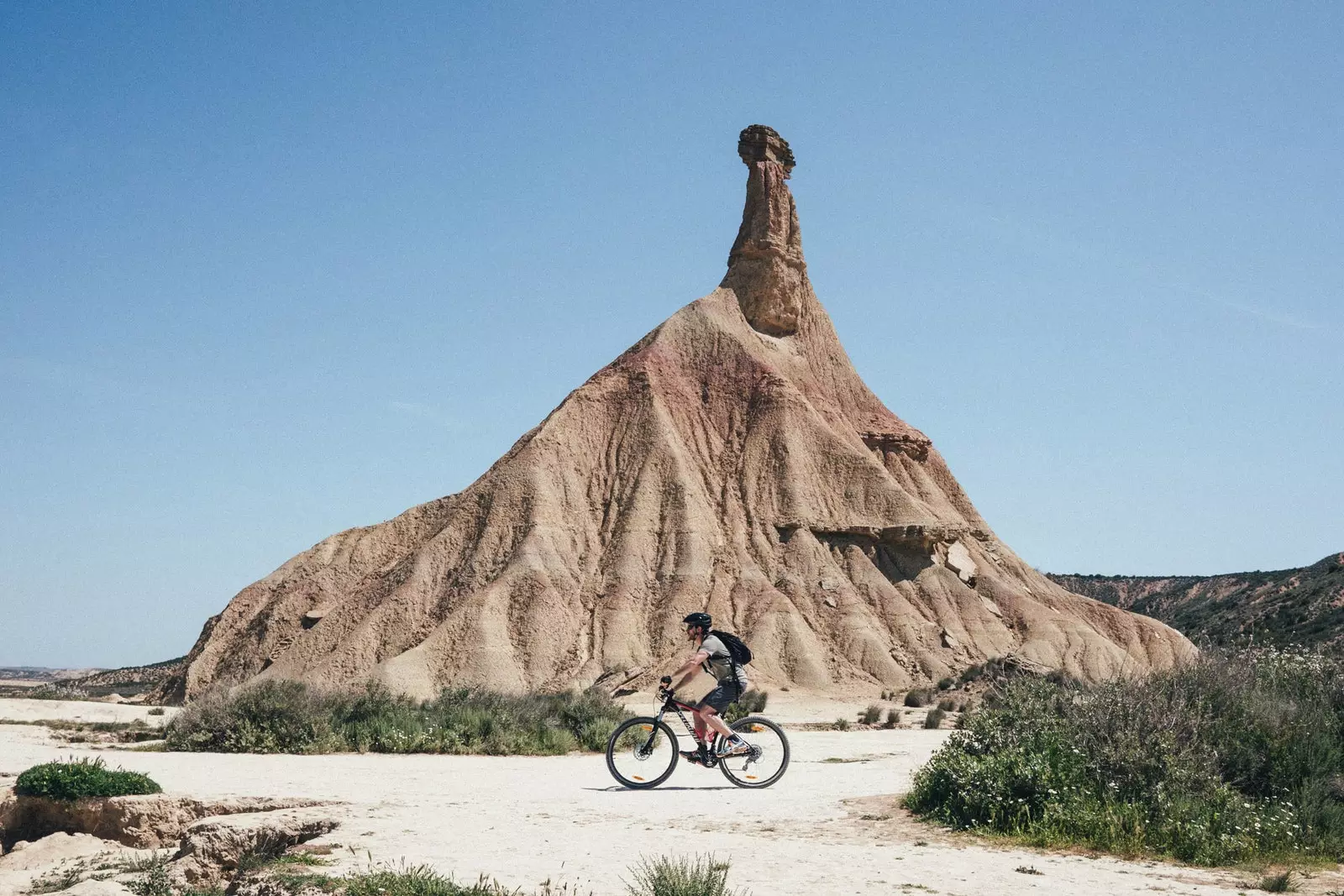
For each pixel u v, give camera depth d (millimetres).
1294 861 12125
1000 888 10117
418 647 72938
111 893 12930
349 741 28469
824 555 82375
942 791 14383
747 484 87125
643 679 69312
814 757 24734
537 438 88625
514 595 76500
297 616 84062
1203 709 15898
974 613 79688
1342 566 106688
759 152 105562
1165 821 12812
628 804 15250
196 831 14016
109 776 18031
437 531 88188
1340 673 17578
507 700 38062
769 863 11070
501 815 14320
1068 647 78000
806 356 101438
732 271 103875
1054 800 13281
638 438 89250
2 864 15781
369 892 9906
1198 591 139500
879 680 71812
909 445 97062
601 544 82750
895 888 10000
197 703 30438
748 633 74500
